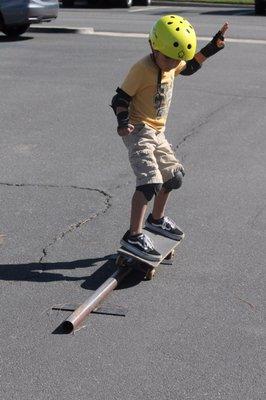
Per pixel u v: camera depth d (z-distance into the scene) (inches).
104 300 197.5
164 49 198.1
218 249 223.5
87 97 381.4
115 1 984.3
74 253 220.2
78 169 283.3
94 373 172.4
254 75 439.5
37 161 291.0
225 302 197.9
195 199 256.8
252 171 282.7
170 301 198.1
